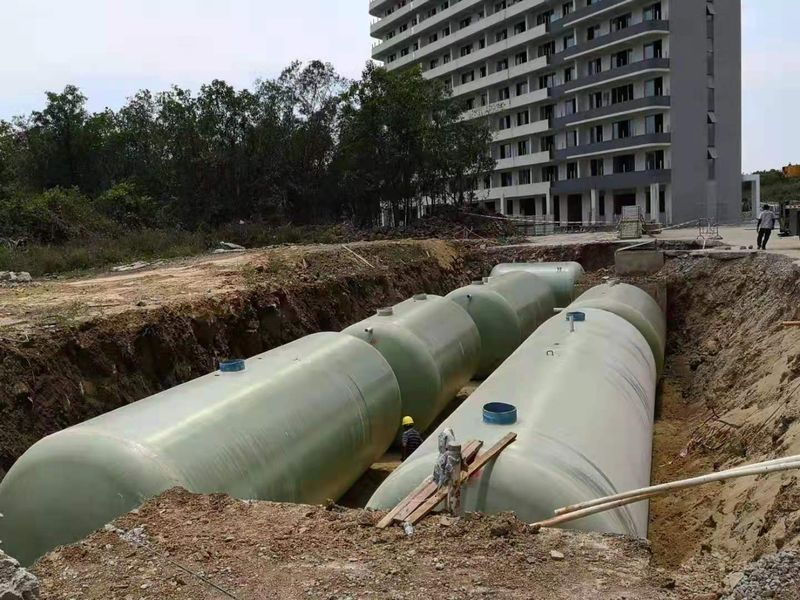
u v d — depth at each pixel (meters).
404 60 78.81
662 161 51.66
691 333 19.81
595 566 5.22
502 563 5.23
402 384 12.80
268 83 40.94
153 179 42.22
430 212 42.72
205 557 5.41
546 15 60.97
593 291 17.25
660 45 50.94
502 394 8.47
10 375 9.90
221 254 25.48
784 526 6.34
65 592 4.95
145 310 12.84
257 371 9.31
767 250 20.11
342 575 5.10
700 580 5.20
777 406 9.87
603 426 7.84
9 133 44.97
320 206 41.97
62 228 27.61
